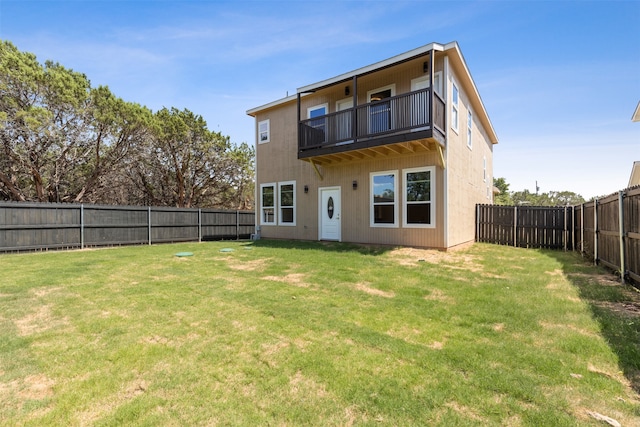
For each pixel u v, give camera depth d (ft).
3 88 39.40
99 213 37.70
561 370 8.29
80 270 22.09
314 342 10.23
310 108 39.34
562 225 34.35
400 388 7.59
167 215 44.42
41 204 33.37
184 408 6.92
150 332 11.11
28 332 11.16
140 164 63.87
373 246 32.19
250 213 56.85
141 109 55.21
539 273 20.45
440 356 9.15
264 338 10.56
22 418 6.64
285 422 6.48
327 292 16.11
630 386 7.63
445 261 24.54
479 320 12.05
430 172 29.89
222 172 76.02
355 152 31.07
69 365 8.84
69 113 46.52
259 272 21.04
